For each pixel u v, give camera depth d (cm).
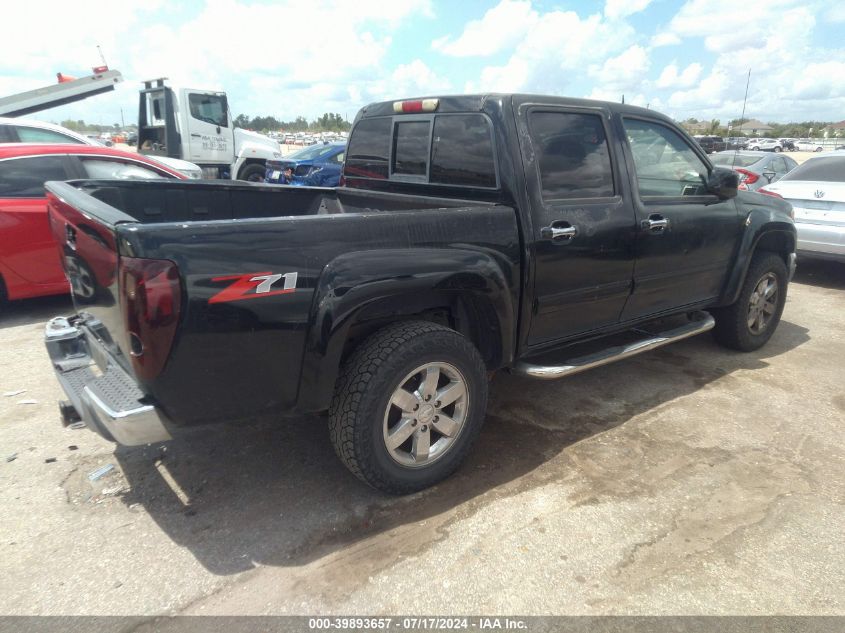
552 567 250
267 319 241
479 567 250
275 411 259
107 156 614
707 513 287
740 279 457
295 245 245
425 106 363
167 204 388
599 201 353
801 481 315
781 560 256
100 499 295
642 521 280
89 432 360
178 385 234
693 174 421
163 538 267
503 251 310
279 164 1184
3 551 257
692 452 343
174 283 220
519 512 286
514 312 323
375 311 288
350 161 441
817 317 622
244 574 245
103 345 288
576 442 353
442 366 288
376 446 274
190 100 1263
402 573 246
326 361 256
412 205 377
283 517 282
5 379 438
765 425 377
